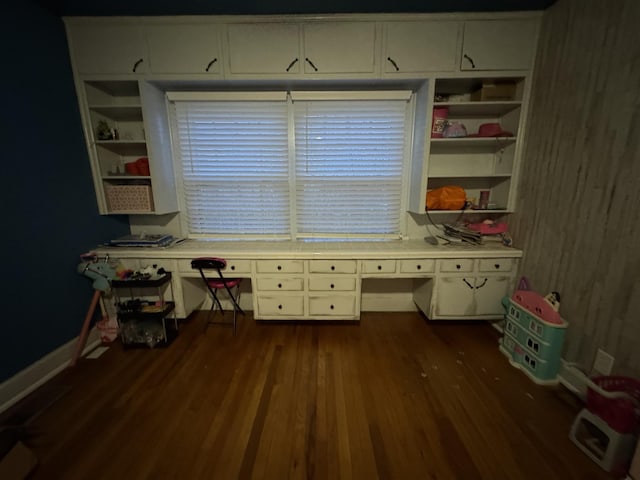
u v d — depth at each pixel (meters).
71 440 1.31
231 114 2.26
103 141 2.06
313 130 2.28
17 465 1.12
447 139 2.05
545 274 1.86
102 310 2.15
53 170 1.82
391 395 1.59
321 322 2.44
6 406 1.50
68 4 1.74
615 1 1.38
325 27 1.91
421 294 2.42
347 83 2.13
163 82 2.05
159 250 2.15
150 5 1.77
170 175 2.34
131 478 1.14
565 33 1.69
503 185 2.24
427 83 2.00
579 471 1.18
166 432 1.35
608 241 1.43
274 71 1.98
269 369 1.81
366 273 2.17
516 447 1.28
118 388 1.64
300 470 1.17
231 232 2.51
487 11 1.87
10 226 1.56
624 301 1.36
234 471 1.17
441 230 2.49
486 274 2.15
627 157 1.34
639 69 1.28
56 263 1.83
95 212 2.15
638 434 1.13
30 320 1.66
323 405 1.51
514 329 1.88
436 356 1.96
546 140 1.85
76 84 1.99
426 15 1.88
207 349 2.04
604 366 1.46
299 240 2.51
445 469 1.18
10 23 1.56
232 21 1.90
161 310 2.03
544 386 1.67
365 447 1.27
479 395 1.60
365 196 2.43
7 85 1.55
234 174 2.39
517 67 1.95
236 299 2.62
